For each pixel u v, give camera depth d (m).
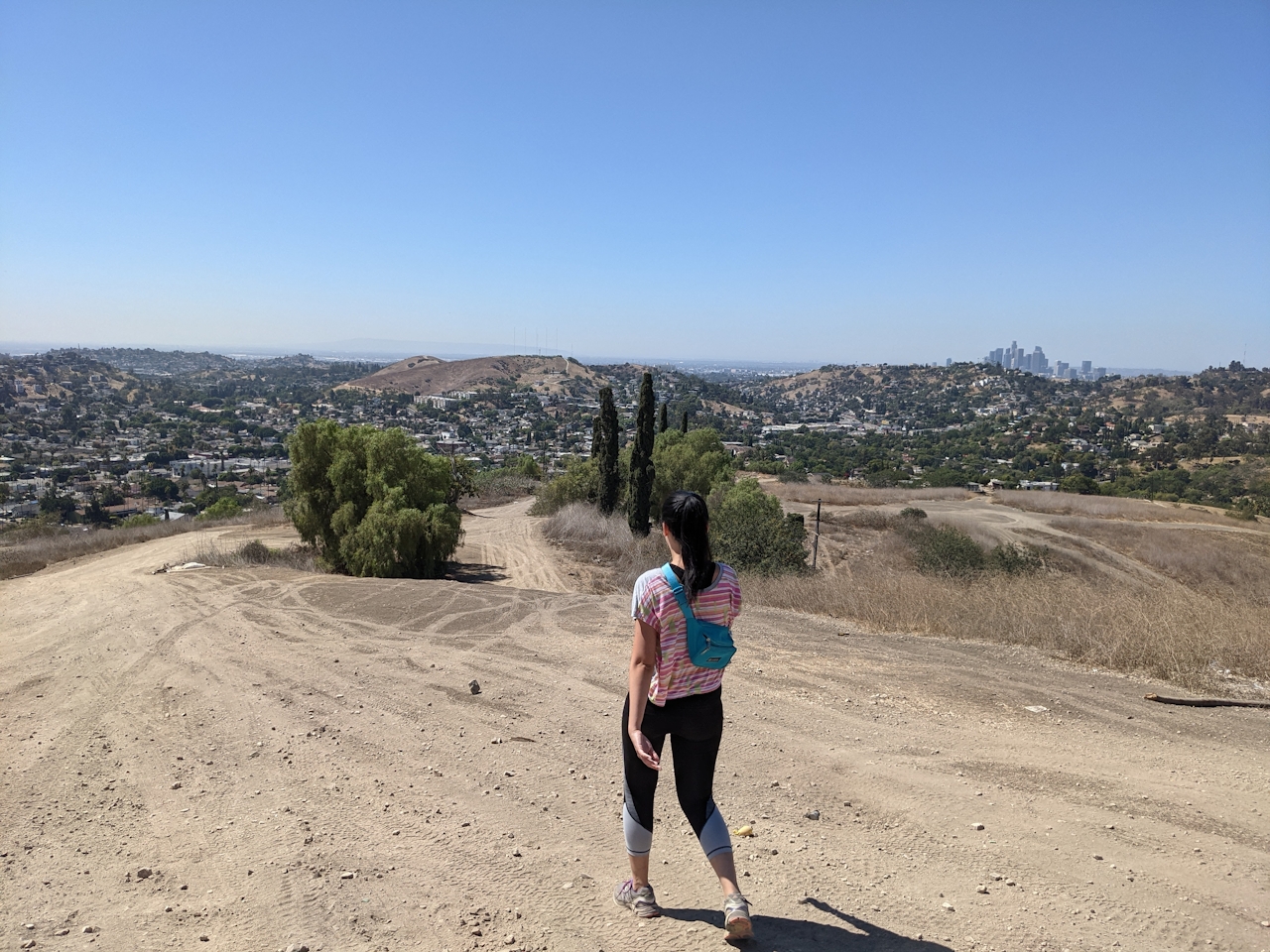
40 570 21.86
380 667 7.16
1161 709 5.48
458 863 3.44
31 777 4.68
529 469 64.81
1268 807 3.86
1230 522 46.50
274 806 4.19
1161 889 3.08
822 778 4.37
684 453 41.88
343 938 2.81
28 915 3.03
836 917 2.86
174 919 2.98
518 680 6.60
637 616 2.67
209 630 8.96
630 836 2.87
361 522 18.08
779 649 7.42
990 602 8.53
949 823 3.76
